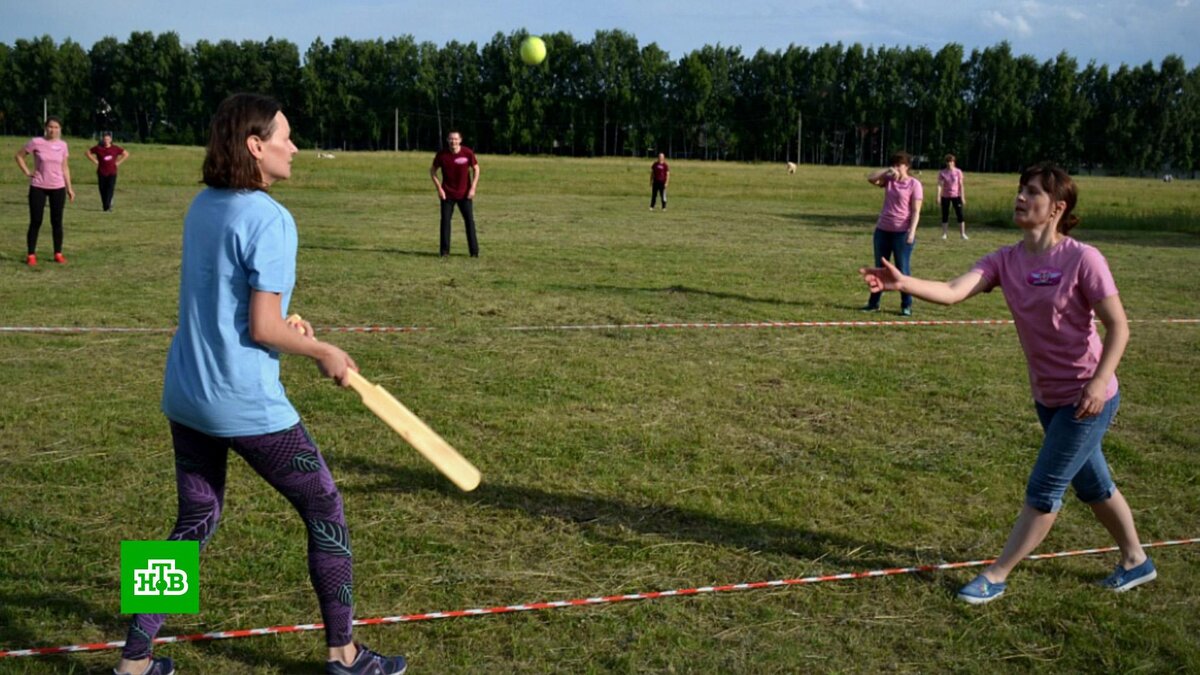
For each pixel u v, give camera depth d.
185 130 117.06
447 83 119.12
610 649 3.63
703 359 8.25
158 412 6.32
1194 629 3.90
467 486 3.13
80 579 4.07
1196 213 29.20
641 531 4.70
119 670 3.23
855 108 120.25
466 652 3.59
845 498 5.20
